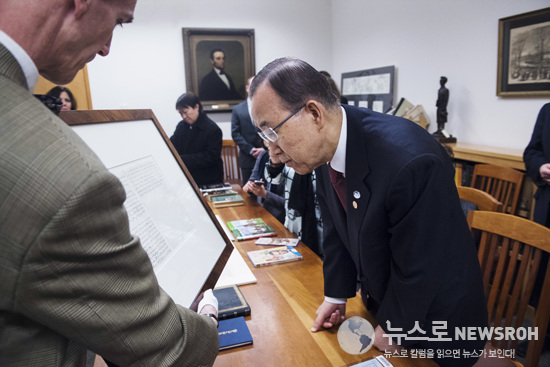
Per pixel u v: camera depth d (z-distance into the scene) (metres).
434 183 0.81
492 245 1.38
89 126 0.72
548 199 2.23
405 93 4.02
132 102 4.71
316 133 0.89
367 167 0.88
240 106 4.04
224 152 4.52
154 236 0.80
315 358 0.90
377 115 0.96
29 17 0.42
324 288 1.13
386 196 0.84
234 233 1.77
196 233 0.95
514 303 1.29
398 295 0.91
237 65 4.97
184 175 1.01
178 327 0.52
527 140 2.79
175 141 3.50
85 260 0.40
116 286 0.43
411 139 0.86
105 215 0.41
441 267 0.85
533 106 2.71
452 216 0.85
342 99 1.98
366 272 1.01
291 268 1.40
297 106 0.86
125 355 0.45
